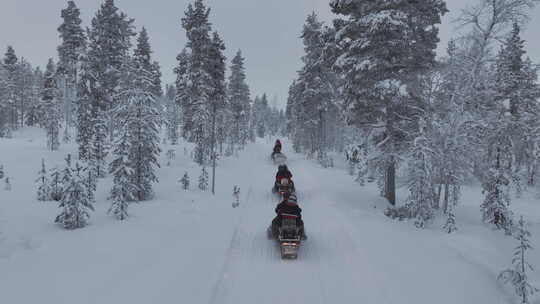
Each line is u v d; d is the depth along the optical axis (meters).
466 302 7.36
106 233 11.45
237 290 7.96
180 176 27.97
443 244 11.47
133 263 8.79
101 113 32.88
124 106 18.86
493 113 17.97
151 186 21.48
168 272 8.30
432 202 16.38
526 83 29.53
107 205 17.05
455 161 17.67
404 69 17.94
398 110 18.20
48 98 41.03
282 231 10.34
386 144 18.22
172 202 18.14
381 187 21.20
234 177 28.42
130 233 11.52
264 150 58.69
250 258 9.94
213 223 13.43
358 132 22.72
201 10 34.94
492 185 16.53
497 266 9.86
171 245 10.42
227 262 9.52
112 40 37.19
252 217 14.66
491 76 17.86
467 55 17.59
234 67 53.94
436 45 18.84
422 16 18.08
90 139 33.06
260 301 7.47
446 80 18.41
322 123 41.97
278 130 145.25
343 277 8.71
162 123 20.05
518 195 31.83
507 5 15.59
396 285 8.10
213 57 32.66
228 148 45.56
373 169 18.95
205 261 9.28
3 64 71.25
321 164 37.44
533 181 35.69
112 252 9.55
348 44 18.91
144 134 18.95
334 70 19.33
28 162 31.06
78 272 8.09
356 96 18.56
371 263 9.41
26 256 9.12
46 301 6.59
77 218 12.30
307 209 16.48
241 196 19.86
